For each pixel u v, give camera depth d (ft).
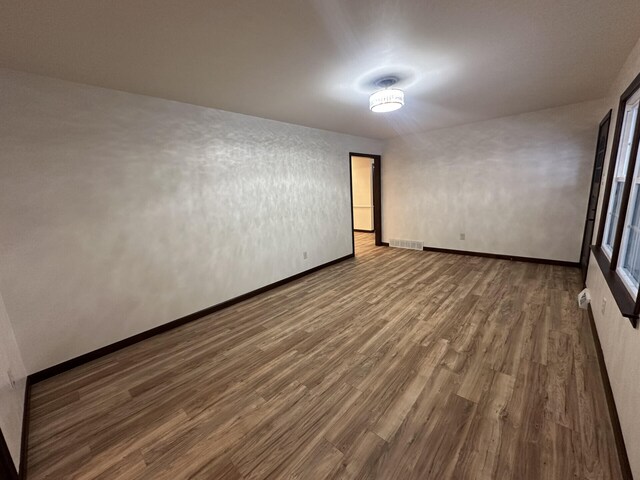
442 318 9.14
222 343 8.46
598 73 8.23
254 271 12.06
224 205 10.78
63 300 7.35
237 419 5.58
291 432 5.22
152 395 6.38
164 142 9.02
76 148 7.35
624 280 5.87
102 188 7.84
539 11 5.10
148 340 8.86
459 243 16.94
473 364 6.81
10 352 6.00
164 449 5.00
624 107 7.75
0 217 6.41
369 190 26.13
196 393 6.37
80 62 6.25
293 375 6.81
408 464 4.50
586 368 6.45
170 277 9.41
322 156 15.16
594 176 11.51
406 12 4.99
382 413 5.53
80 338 7.68
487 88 9.29
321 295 11.78
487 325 8.53
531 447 4.65
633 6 4.97
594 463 4.35
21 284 6.72
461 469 4.38
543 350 7.18
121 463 4.79
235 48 6.02
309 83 8.18
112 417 5.78
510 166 14.49
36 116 6.74
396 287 12.14
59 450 5.08
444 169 16.78
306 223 14.46
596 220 10.14
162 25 5.07
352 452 4.76
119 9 4.54
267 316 10.11
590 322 8.39
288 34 5.55
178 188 9.43
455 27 5.53
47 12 4.51
